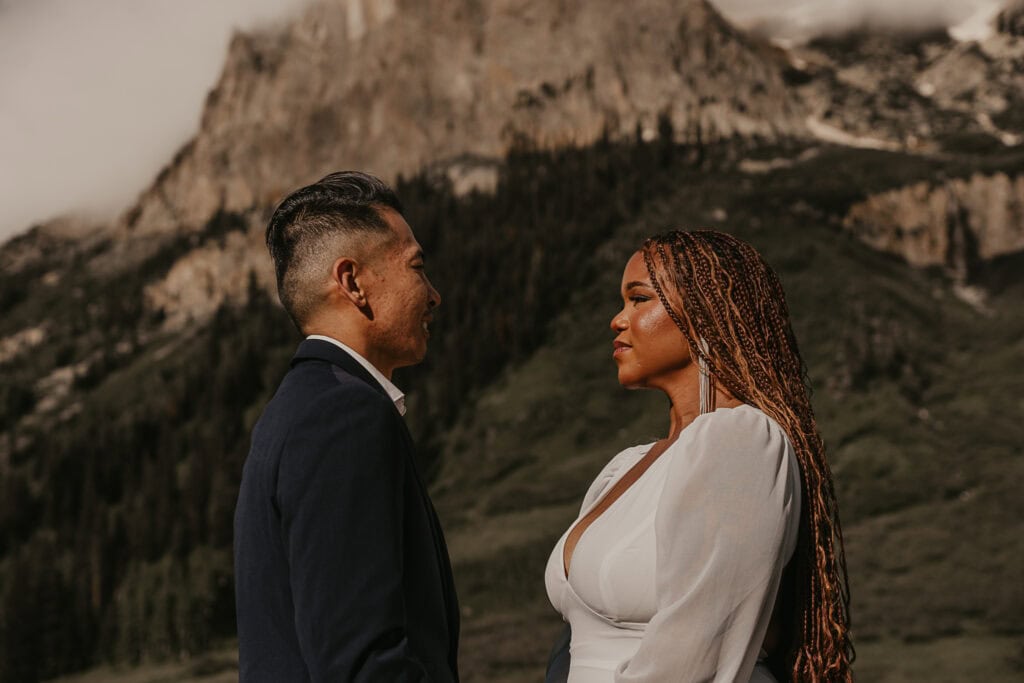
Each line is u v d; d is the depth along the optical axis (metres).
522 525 91.75
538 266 141.25
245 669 2.03
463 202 181.62
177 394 145.75
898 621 53.50
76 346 195.88
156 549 106.94
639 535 1.92
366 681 1.88
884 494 82.69
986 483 81.88
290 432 2.02
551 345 131.62
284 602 2.02
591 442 111.75
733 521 1.76
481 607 72.56
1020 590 57.06
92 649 92.88
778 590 1.89
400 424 2.14
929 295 135.75
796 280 129.38
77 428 155.38
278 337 161.75
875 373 106.12
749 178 168.62
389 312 2.27
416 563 2.12
